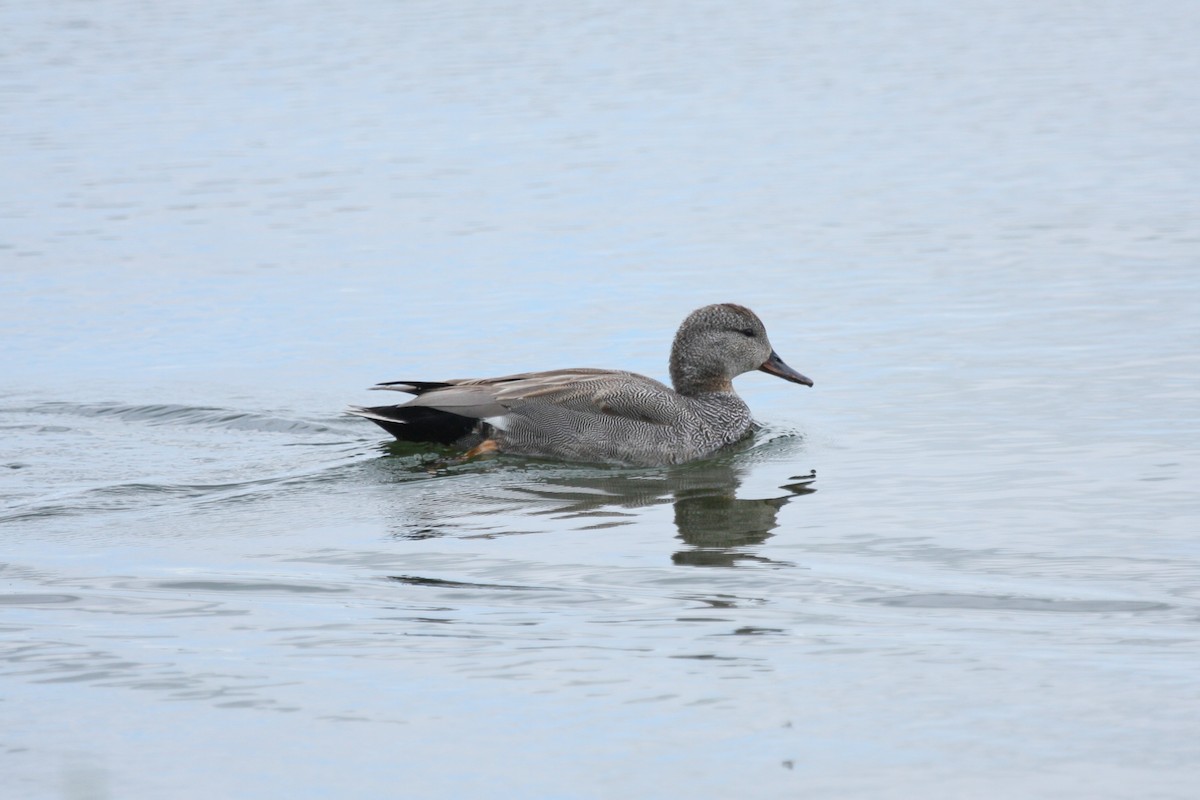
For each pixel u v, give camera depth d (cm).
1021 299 2098
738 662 955
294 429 1653
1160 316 1975
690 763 815
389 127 3475
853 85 3966
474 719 870
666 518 1310
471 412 1539
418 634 1009
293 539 1251
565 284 2259
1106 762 809
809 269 2311
